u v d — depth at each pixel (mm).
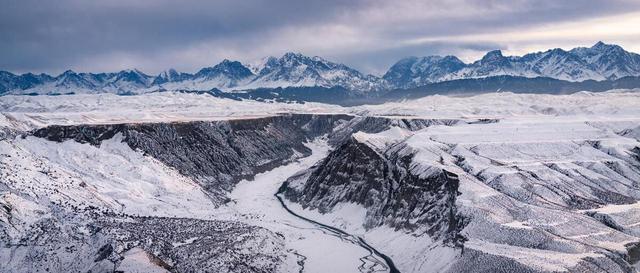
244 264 188375
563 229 198250
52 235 184000
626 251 184125
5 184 199250
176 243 196250
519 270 166125
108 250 177375
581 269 166625
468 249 184375
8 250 174000
